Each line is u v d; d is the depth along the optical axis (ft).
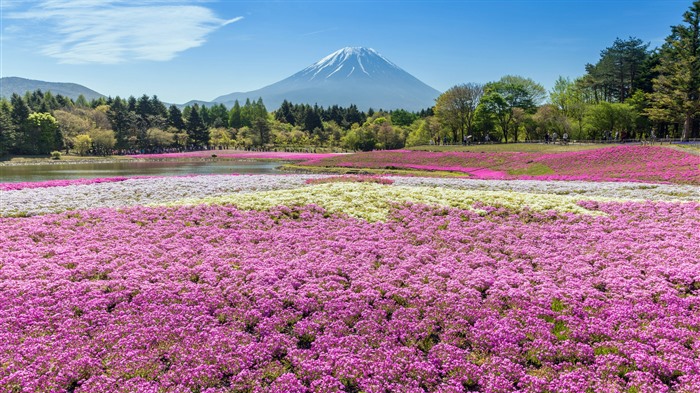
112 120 452.35
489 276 42.16
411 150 274.98
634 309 35.06
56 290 38.58
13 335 31.42
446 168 193.47
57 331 32.32
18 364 28.02
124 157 367.45
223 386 27.25
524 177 136.36
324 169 214.90
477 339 31.55
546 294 37.96
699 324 32.65
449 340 31.81
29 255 47.34
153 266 44.78
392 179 123.44
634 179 114.73
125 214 66.90
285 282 40.86
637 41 315.58
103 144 409.49
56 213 69.26
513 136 389.60
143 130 449.89
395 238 55.72
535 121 326.85
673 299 36.35
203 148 488.02
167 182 106.42
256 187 98.63
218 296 37.73
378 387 26.43
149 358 29.17
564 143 245.45
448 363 28.86
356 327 33.58
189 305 36.55
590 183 107.14
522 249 50.19
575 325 33.01
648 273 42.22
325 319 34.53
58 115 432.25
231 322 34.19
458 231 58.29
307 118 596.29
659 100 230.27
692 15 221.46
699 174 108.37
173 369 28.30
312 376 27.73
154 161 328.29
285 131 567.18
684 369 27.66
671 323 33.01
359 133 460.96
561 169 150.61
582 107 323.16
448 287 40.04
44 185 105.50
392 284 40.83
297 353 30.25
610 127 299.38
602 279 41.14
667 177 111.65
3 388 25.75
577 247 50.52
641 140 227.20
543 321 33.60
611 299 37.06
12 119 371.76
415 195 79.87
